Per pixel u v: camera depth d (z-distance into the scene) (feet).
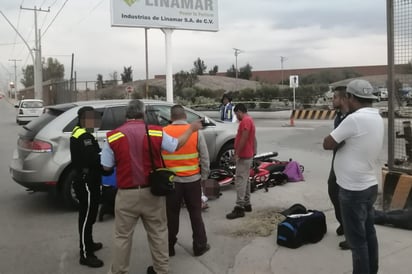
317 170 32.55
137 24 52.80
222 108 37.88
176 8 54.65
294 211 18.60
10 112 144.97
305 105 120.88
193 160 16.40
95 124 16.16
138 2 52.65
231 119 37.01
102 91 150.20
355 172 12.14
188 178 16.30
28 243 18.47
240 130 20.79
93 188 15.89
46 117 23.75
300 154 40.70
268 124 79.10
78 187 15.92
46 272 15.55
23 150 22.84
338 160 12.53
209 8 56.90
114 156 13.60
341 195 12.53
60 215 22.43
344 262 15.48
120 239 13.76
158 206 13.96
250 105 123.95
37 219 21.79
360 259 12.37
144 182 13.53
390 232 18.17
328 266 15.16
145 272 15.37
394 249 16.31
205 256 16.52
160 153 13.82
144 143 13.51
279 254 16.37
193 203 16.49
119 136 13.44
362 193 12.16
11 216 22.35
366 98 12.25
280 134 59.52
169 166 16.19
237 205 21.09
